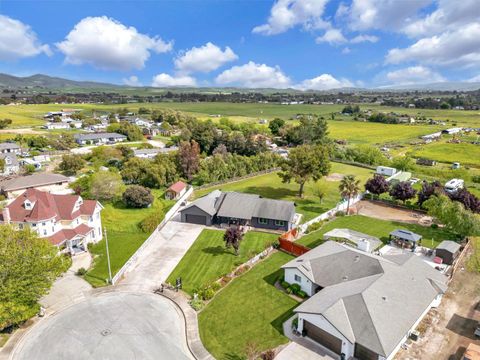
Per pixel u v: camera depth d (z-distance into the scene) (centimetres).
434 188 6981
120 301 3962
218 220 6406
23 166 10600
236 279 4412
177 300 3978
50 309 3809
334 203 7606
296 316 3644
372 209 7206
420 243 5475
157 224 6156
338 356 3067
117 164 10738
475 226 5303
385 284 3581
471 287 4241
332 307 3231
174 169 9144
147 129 19225
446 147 14788
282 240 5256
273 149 14400
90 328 3475
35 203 4969
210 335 3369
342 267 4044
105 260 4991
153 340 3300
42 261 3506
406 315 3250
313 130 15450
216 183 9294
